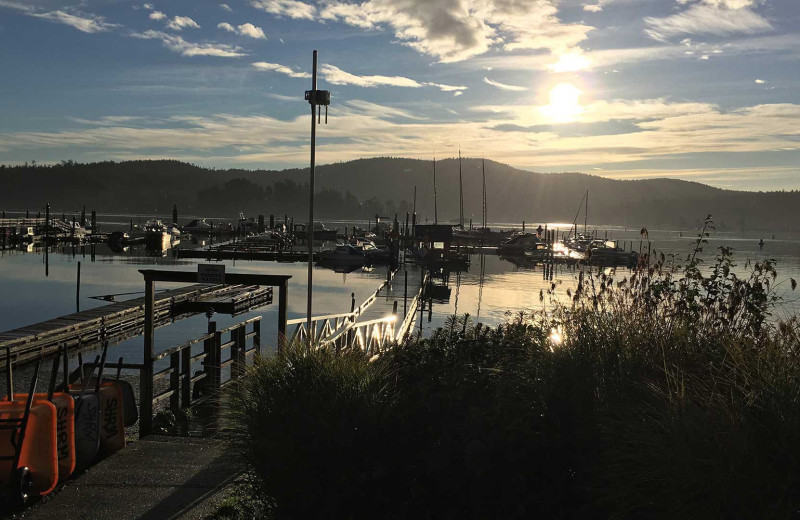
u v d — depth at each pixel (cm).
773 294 723
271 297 3831
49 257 6788
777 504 344
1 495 577
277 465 491
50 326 2177
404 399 532
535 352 564
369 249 7731
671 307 662
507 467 475
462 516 472
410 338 727
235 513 555
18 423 589
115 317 2475
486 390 557
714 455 370
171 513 570
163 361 2006
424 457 486
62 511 578
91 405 718
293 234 11406
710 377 480
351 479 486
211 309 1079
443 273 6444
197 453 744
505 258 8975
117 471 679
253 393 540
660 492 383
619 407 455
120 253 7644
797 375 413
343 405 505
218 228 13750
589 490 442
